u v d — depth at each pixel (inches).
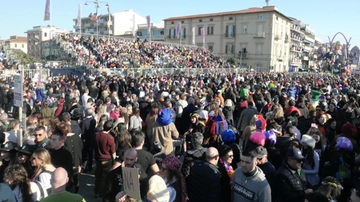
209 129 283.3
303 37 3489.2
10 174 154.3
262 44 2532.0
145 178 165.6
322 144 246.2
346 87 772.6
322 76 1568.7
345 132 248.2
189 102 378.6
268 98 489.1
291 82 966.4
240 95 561.6
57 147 209.8
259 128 271.0
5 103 621.9
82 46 1540.4
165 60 1756.9
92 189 277.3
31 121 298.2
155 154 240.5
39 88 588.7
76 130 296.0
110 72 1175.0
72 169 219.1
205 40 2797.7
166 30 3024.1
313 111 367.6
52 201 135.6
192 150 199.2
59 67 1205.7
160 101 432.1
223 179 181.0
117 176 173.9
